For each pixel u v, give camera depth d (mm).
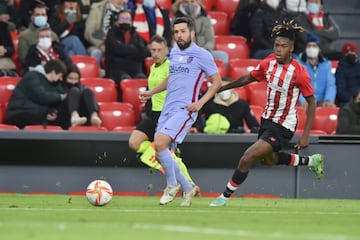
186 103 32094
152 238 19062
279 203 37594
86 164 43250
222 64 51594
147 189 43719
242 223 24250
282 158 34344
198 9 52656
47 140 42844
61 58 48781
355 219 27297
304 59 52344
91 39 52500
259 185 44500
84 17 53094
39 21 49031
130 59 50406
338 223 25297
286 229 22500
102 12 52594
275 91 32062
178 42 32188
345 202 39906
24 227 21516
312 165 34969
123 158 43438
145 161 38875
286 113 32125
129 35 50406
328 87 52344
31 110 45812
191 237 19438
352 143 44719
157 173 43781
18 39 49844
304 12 55688
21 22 52750
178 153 38750
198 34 52500
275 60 32094
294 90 32031
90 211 28859
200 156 43844
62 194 42938
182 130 32094
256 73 32406
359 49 61344
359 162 44750
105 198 31594
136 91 49094
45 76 46188
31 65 48125
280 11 54219
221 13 56719
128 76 50188
